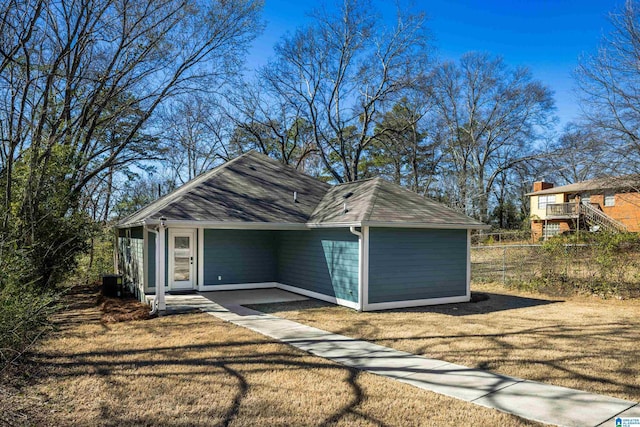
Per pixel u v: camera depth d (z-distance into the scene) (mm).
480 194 36156
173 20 16406
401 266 11875
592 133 20062
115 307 11742
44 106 10133
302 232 14156
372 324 9422
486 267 19594
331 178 38750
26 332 6902
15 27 9328
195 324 9422
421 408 4766
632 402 4895
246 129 30562
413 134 33938
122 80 17016
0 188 9875
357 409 4746
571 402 4906
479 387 5438
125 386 5516
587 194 30984
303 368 6258
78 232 12297
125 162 19812
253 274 15602
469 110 38094
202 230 14852
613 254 13156
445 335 8305
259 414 4641
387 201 12836
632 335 8148
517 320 9797
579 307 11688
